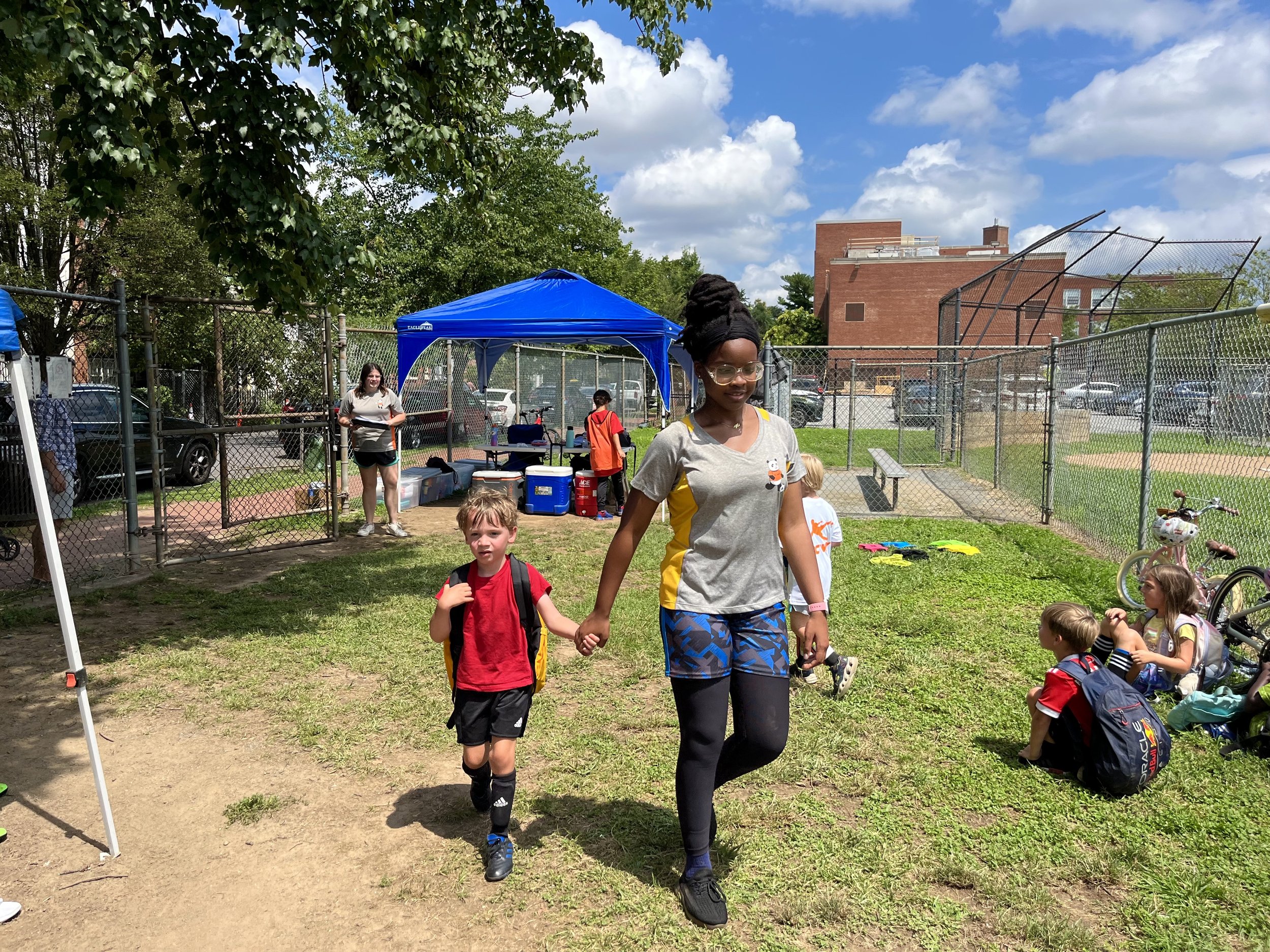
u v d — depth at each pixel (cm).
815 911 274
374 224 2383
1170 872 294
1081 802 342
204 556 812
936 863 299
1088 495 917
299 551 857
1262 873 292
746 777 367
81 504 1144
